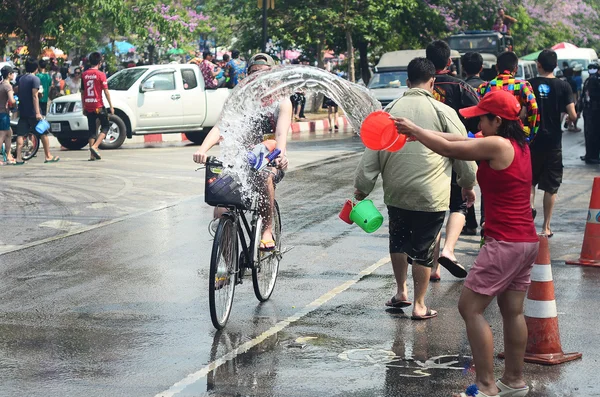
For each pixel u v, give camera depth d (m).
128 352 7.41
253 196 8.26
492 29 44.94
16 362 7.14
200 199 15.65
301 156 22.44
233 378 6.76
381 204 15.08
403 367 7.01
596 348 7.51
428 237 8.33
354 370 6.94
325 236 12.45
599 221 10.71
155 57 43.72
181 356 7.31
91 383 6.65
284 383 6.64
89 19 28.88
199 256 11.22
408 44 42.03
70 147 26.22
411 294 9.35
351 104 8.90
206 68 27.55
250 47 39.09
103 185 17.30
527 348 7.19
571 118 12.09
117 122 25.27
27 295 9.35
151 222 13.51
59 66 36.72
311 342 7.70
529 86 10.24
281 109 8.49
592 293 9.39
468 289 6.16
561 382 6.67
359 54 44.38
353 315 8.57
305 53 40.94
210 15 48.69
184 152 24.02
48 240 12.23
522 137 6.07
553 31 58.47
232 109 8.37
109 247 11.77
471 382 6.64
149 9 30.61
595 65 21.25
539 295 7.15
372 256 11.20
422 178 8.18
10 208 14.77
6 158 21.23
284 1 37.09
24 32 28.84
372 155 8.41
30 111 21.14
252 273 8.77
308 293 9.45
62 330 8.06
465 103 10.37
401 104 8.38
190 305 8.95
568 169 20.30
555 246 11.86
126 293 9.43
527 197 6.10
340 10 36.34
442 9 41.56
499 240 6.07
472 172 8.38
